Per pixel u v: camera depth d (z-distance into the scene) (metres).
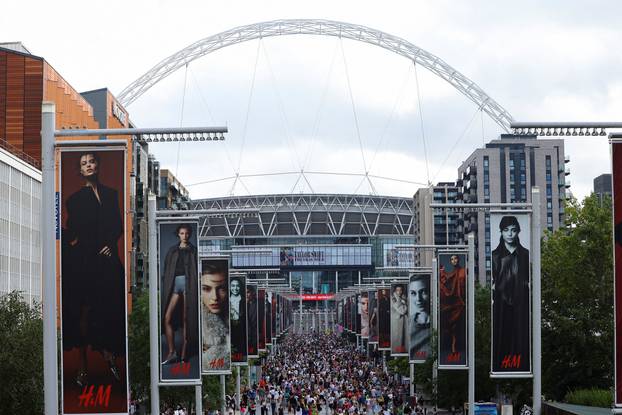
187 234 56.44
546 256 92.06
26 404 59.22
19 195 109.50
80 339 42.72
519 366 55.31
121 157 42.56
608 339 82.56
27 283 112.81
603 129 44.56
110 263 42.53
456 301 68.06
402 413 100.19
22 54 127.81
